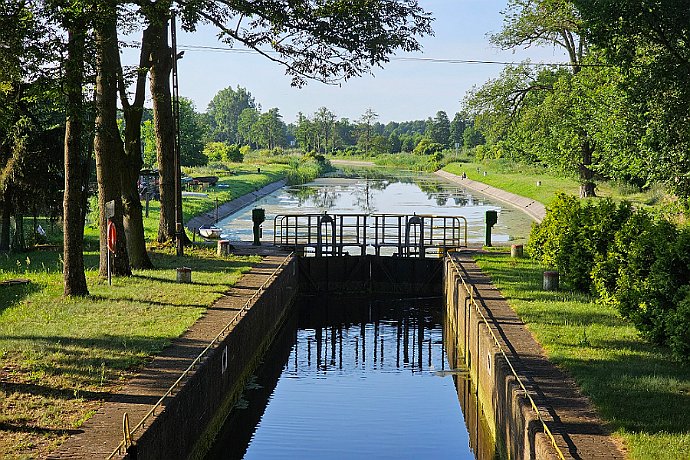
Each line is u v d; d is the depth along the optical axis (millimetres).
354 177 107188
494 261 31047
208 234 37969
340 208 60844
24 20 18062
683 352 16328
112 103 25453
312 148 192000
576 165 52250
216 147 119812
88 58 19203
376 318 31422
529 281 26422
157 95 30484
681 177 28078
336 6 24281
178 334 18547
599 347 17859
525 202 61594
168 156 33594
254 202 66188
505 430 15688
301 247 34719
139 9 22750
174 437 13836
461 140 188625
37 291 23281
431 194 75500
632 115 28047
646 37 24484
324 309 32969
